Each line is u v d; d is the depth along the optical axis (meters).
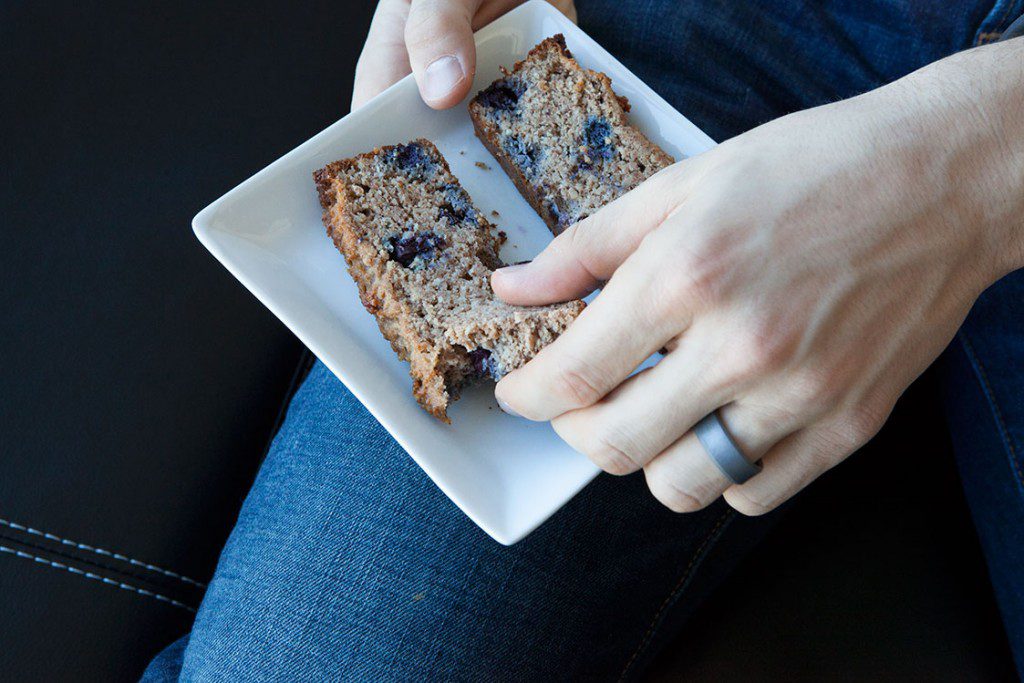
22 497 0.53
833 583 0.56
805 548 0.57
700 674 0.55
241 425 0.57
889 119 0.47
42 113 0.58
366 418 0.54
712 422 0.47
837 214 0.46
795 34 0.59
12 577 0.52
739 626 0.56
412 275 0.52
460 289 0.52
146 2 0.61
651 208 0.48
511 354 0.50
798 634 0.55
